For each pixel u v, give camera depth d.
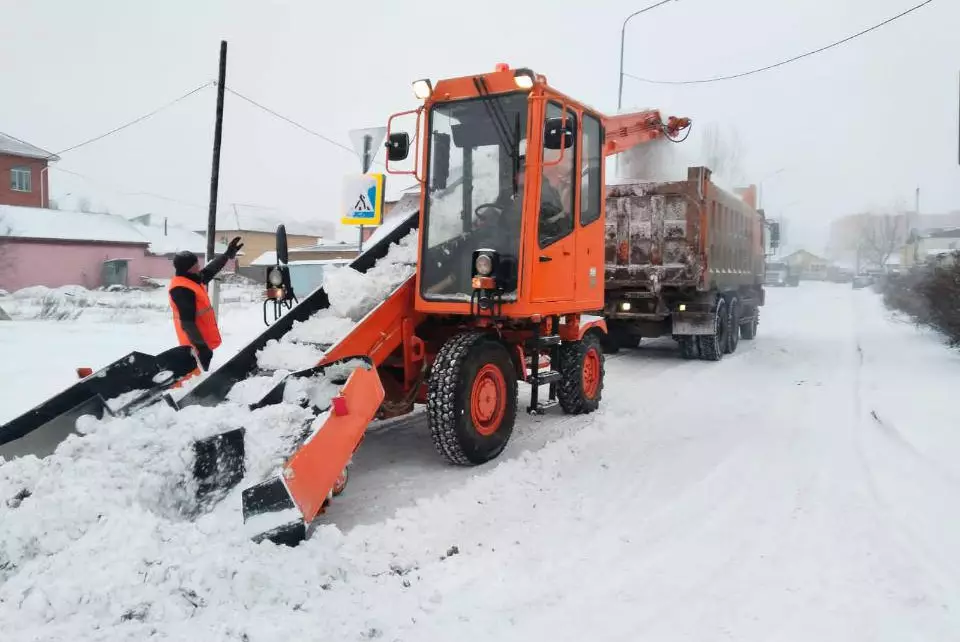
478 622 3.07
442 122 5.72
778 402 7.98
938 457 5.50
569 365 7.04
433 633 2.96
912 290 17.58
